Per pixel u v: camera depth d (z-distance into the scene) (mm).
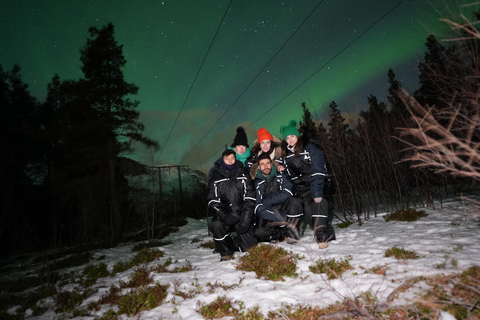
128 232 17344
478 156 1771
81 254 10086
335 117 8312
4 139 17016
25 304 4777
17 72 21516
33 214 16703
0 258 10852
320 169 4898
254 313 3031
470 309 2260
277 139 5586
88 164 17344
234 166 5289
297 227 5633
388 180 8984
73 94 17812
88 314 3906
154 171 16703
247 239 5562
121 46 18562
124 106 18172
